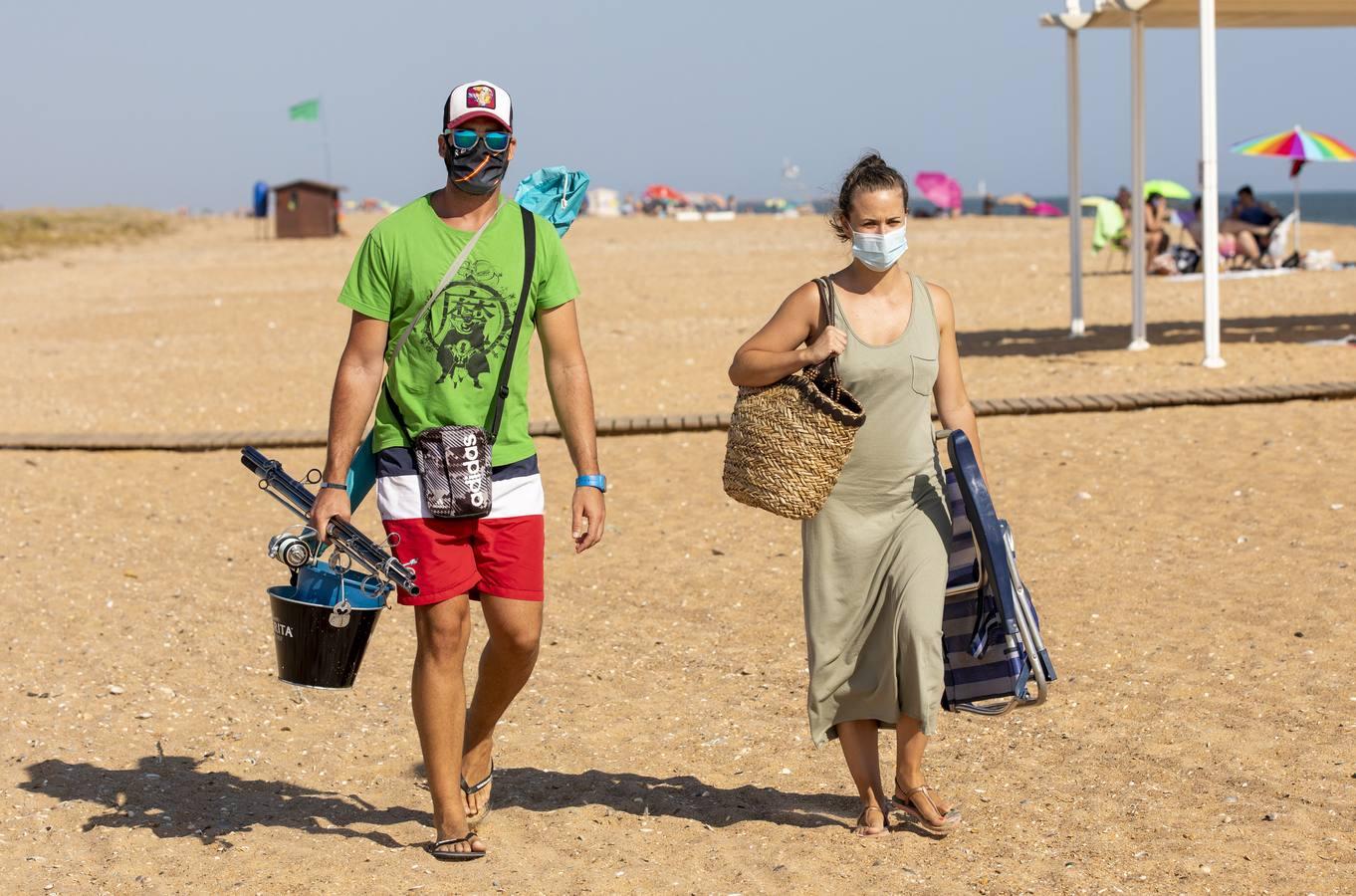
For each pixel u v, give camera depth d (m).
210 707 15.22
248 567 21.19
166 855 11.35
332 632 10.98
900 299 11.04
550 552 21.59
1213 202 33.16
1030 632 10.81
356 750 14.03
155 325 55.50
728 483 11.08
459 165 10.72
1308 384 29.56
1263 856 10.59
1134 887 10.20
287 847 11.48
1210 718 13.54
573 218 13.74
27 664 16.58
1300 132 60.53
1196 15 37.44
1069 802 11.85
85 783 12.98
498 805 12.45
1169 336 40.28
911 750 11.22
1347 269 59.00
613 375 38.00
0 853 11.41
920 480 11.08
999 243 95.00
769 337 11.08
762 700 15.00
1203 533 20.28
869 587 11.02
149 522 24.27
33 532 23.50
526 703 15.21
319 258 100.06
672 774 13.10
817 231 126.69
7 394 38.53
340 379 10.98
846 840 11.27
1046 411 28.98
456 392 10.90
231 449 29.86
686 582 19.61
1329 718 13.36
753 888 10.44
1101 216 67.50
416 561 10.94
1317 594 17.05
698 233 127.25
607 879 10.69
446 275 10.81
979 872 10.57
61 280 84.88
